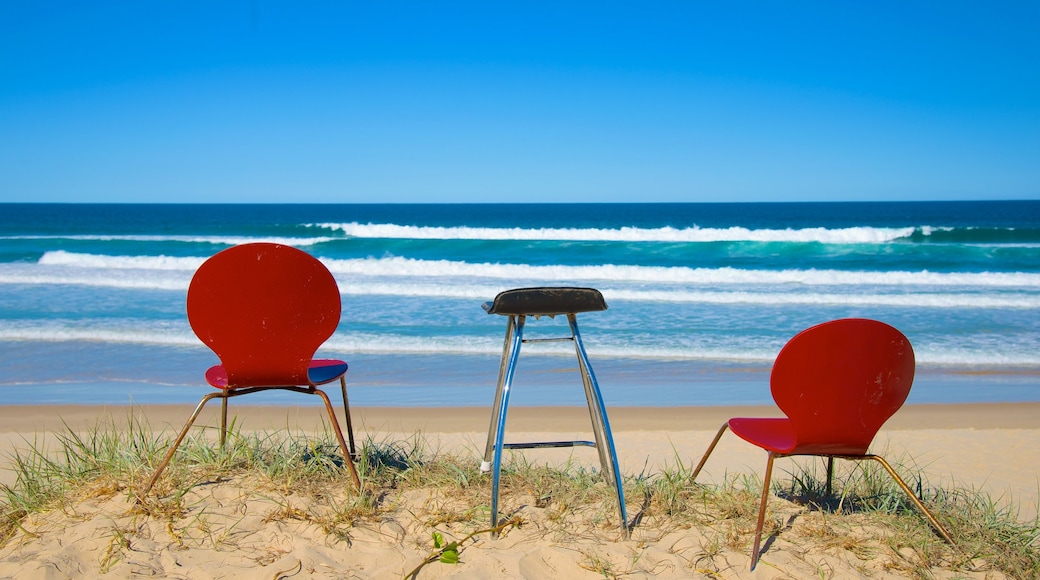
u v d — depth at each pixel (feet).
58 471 11.32
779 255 69.46
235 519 9.80
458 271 59.41
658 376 27.61
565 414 21.43
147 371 27.50
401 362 29.68
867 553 9.53
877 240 77.05
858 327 8.85
